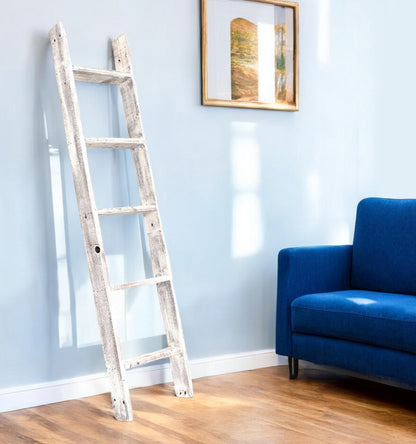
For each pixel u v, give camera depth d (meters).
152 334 3.33
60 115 3.08
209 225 3.51
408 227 3.36
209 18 3.46
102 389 3.18
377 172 4.13
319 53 3.89
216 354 3.54
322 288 3.47
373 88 4.10
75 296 3.12
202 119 3.48
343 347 3.07
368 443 2.46
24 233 2.98
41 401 3.00
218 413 2.83
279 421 2.72
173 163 3.39
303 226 3.85
